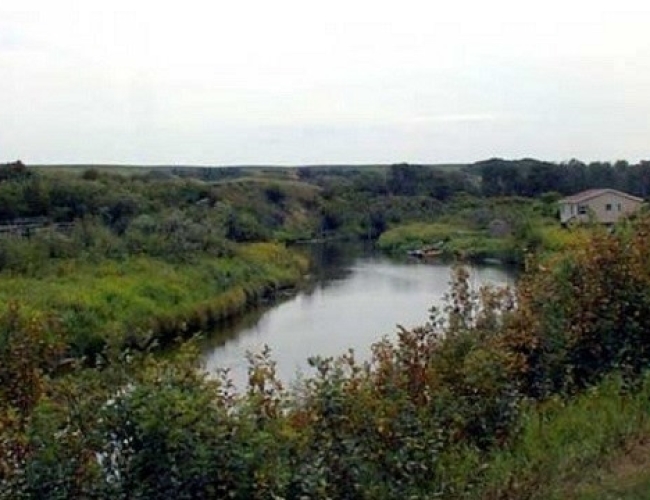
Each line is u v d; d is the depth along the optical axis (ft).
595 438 23.99
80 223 136.05
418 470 21.12
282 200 262.26
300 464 18.84
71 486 17.26
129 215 153.79
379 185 299.38
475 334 28.17
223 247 146.82
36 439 17.56
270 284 137.49
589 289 30.96
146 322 96.94
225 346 86.43
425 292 125.18
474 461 22.97
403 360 25.96
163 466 17.33
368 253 209.87
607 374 29.66
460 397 25.54
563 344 29.96
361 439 20.47
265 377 22.41
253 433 18.06
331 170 345.72
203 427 17.60
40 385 20.33
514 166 285.84
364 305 113.50
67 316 73.36
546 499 20.22
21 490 17.19
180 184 201.67
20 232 128.26
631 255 31.58
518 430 25.64
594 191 212.02
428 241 220.43
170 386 18.17
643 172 251.19
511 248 162.20
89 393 18.12
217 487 17.40
